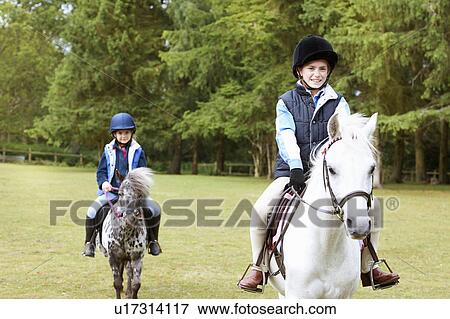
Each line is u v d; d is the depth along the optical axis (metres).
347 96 23.23
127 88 35.19
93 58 35.19
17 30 45.22
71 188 19.98
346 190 3.60
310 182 4.11
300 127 4.40
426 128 31.12
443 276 7.98
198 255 9.38
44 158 43.81
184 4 30.88
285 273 4.26
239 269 8.36
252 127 28.25
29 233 11.10
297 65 4.48
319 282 4.05
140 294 6.93
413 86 23.12
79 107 35.44
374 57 20.56
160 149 38.00
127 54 34.44
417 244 10.52
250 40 25.73
